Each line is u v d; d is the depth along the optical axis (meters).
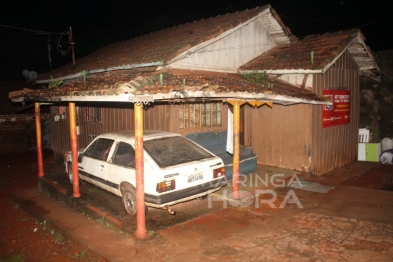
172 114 7.81
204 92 5.20
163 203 5.31
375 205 6.46
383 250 4.57
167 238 5.14
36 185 9.88
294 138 8.83
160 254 4.71
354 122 10.40
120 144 6.36
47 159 13.83
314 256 4.48
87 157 7.01
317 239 4.98
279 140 9.16
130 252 4.86
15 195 8.41
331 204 6.54
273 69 8.50
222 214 6.04
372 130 11.41
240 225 5.57
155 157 5.73
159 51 8.30
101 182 6.55
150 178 5.39
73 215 6.68
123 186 6.01
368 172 9.20
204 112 8.54
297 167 8.84
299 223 5.61
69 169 8.09
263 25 9.97
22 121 15.47
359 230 5.27
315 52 8.60
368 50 9.42
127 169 5.88
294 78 8.77
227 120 8.95
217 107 8.77
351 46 9.37
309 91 8.40
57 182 8.12
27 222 7.02
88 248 5.17
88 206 6.53
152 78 5.28
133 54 9.34
